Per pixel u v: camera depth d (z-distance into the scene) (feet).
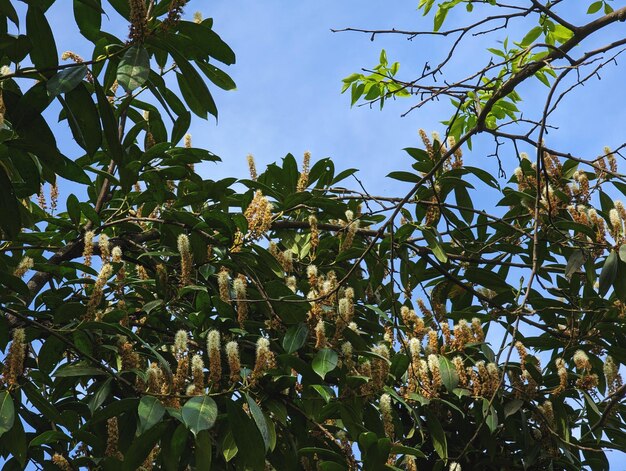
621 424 12.86
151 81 9.97
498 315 13.71
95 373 10.34
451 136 13.50
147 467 10.23
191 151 12.35
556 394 12.17
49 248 11.91
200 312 11.60
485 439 12.48
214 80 9.81
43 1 8.30
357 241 13.53
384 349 11.23
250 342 11.60
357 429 10.92
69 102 8.26
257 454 9.68
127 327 11.20
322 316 11.90
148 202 12.71
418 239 13.87
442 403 12.28
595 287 13.93
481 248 13.97
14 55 8.22
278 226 13.30
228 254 12.07
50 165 9.30
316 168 13.69
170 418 9.79
